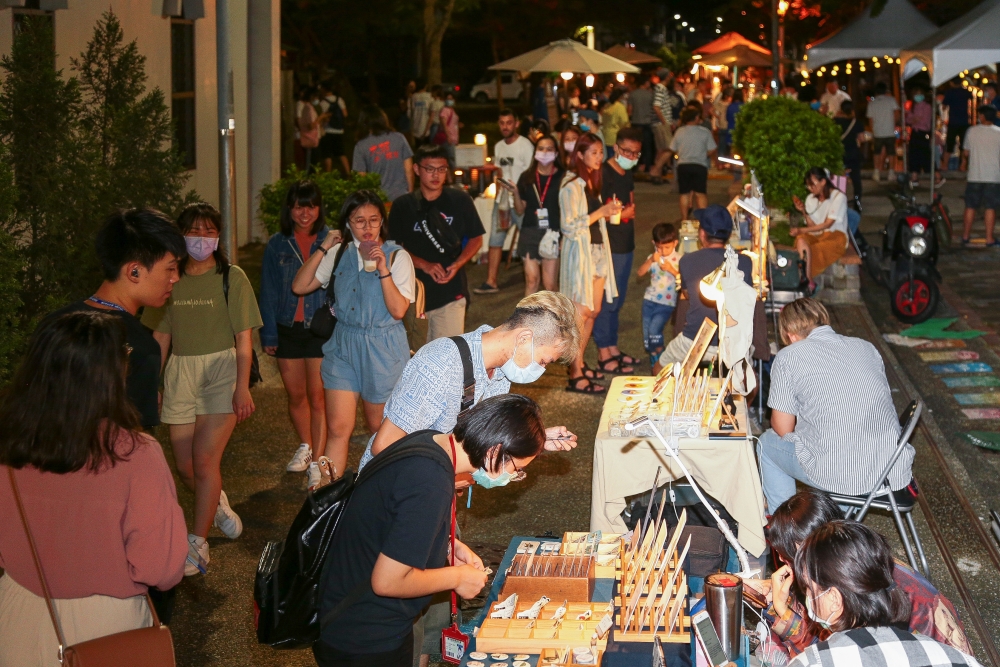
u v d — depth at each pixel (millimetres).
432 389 3582
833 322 10734
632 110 24328
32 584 2949
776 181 12039
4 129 6590
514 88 44500
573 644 3354
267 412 8117
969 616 4961
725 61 30062
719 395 5145
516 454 3109
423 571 3039
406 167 12562
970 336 10133
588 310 8125
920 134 22031
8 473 2920
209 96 13383
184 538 3082
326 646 3170
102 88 7863
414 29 32281
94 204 6957
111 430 2943
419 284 6281
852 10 29531
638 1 44625
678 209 18469
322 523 3434
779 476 5266
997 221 16797
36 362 2922
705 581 3254
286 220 6305
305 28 32531
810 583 2951
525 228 9258
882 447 4891
